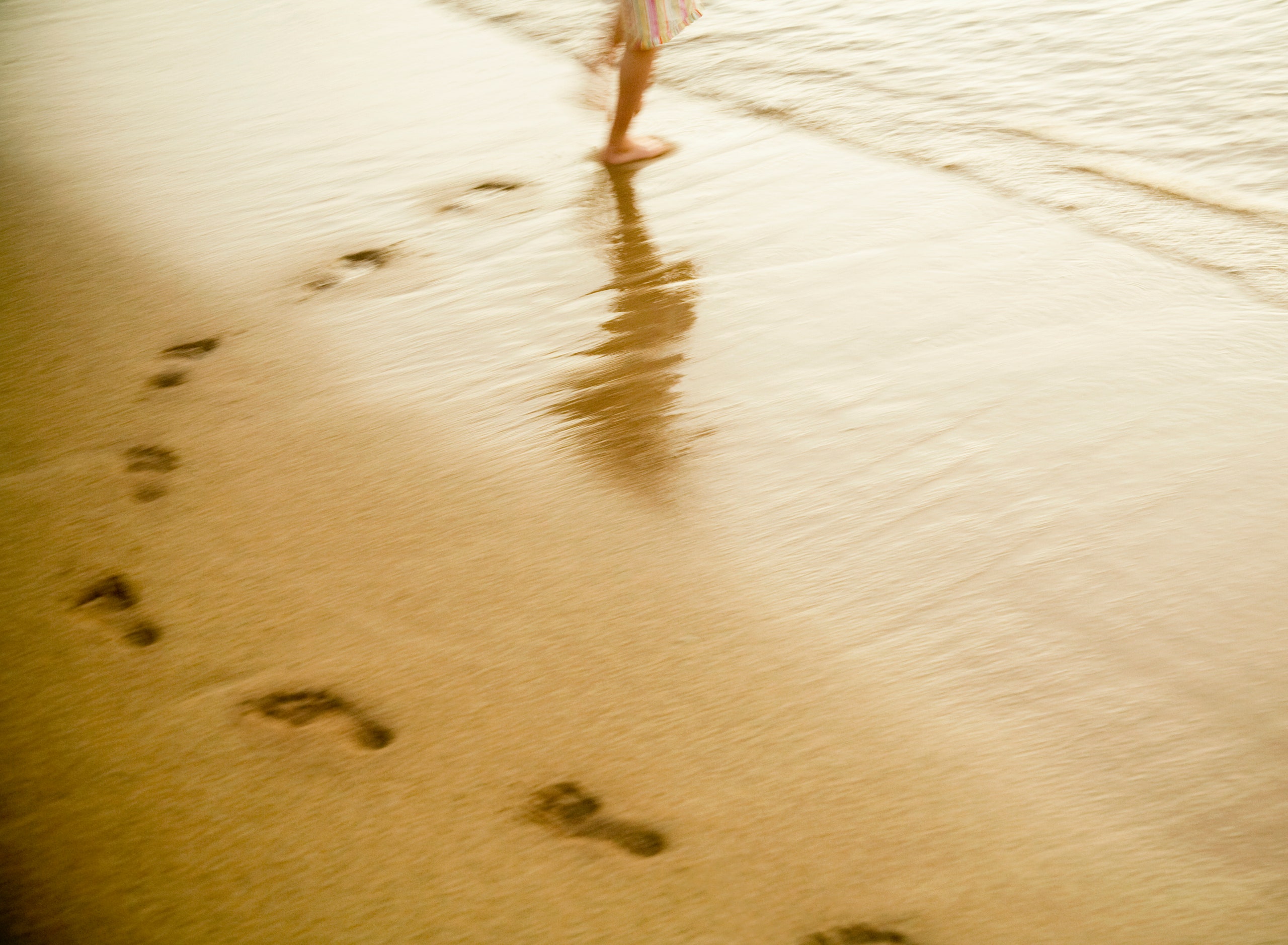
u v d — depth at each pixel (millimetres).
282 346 2553
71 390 2438
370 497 2037
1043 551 1794
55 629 1786
